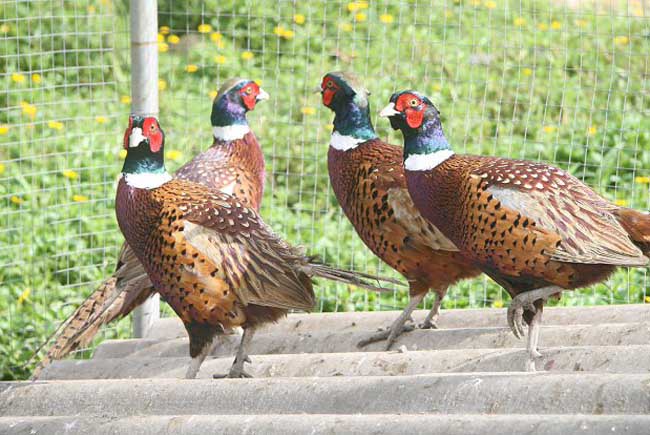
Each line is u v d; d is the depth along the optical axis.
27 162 17.25
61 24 20.92
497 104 18.53
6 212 15.12
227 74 20.22
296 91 19.20
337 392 7.96
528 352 8.92
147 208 9.64
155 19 12.67
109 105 19.50
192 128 18.33
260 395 8.14
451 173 9.52
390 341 10.74
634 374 7.29
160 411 8.34
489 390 7.49
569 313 10.83
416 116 9.66
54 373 10.87
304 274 9.71
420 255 10.77
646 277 13.84
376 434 6.94
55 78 20.12
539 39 20.53
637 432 6.40
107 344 11.88
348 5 20.44
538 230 8.94
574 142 17.27
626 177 16.25
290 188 17.31
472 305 13.84
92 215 15.86
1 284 14.68
